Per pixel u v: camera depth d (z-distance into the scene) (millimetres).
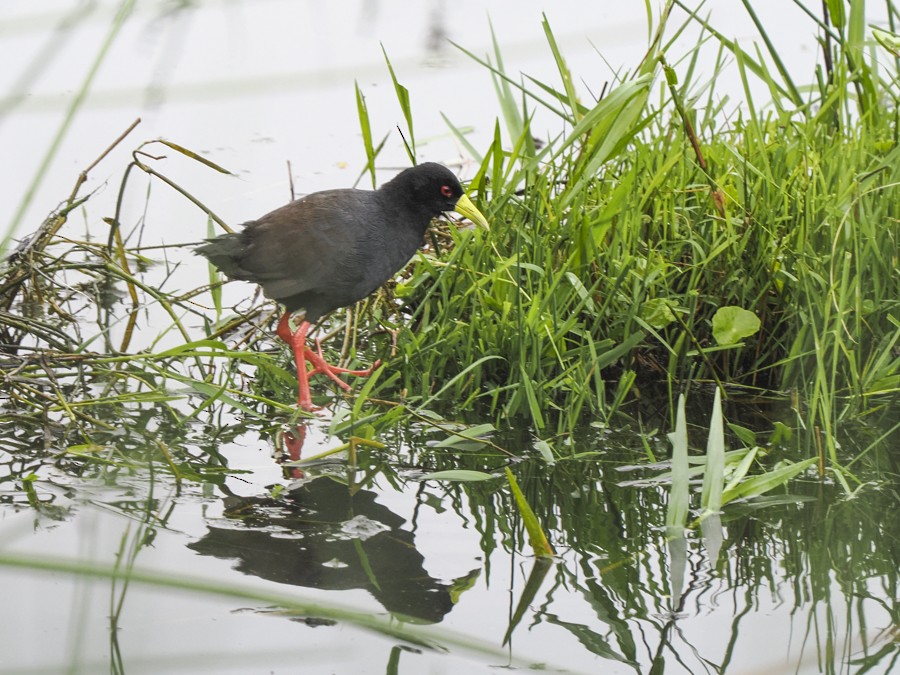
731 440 8508
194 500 7363
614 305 9398
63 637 5645
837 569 6645
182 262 11922
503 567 6609
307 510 7285
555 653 5676
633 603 6230
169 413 8930
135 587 6250
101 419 8695
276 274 9023
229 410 9070
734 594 6359
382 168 13695
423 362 9320
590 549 6879
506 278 9586
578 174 9750
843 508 7434
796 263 9273
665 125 12375
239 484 7652
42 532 6758
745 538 7035
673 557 6793
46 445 8078
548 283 9297
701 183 10281
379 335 10234
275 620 5934
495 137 9914
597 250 9445
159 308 10961
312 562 6570
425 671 5484
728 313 8859
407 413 8867
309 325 9477
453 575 6484
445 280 9750
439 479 7848
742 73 10625
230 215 12352
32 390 8617
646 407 9094
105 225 12305
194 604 6082
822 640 5855
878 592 6375
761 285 9492
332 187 13023
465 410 9000
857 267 8789
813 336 9039
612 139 9578
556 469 8031
